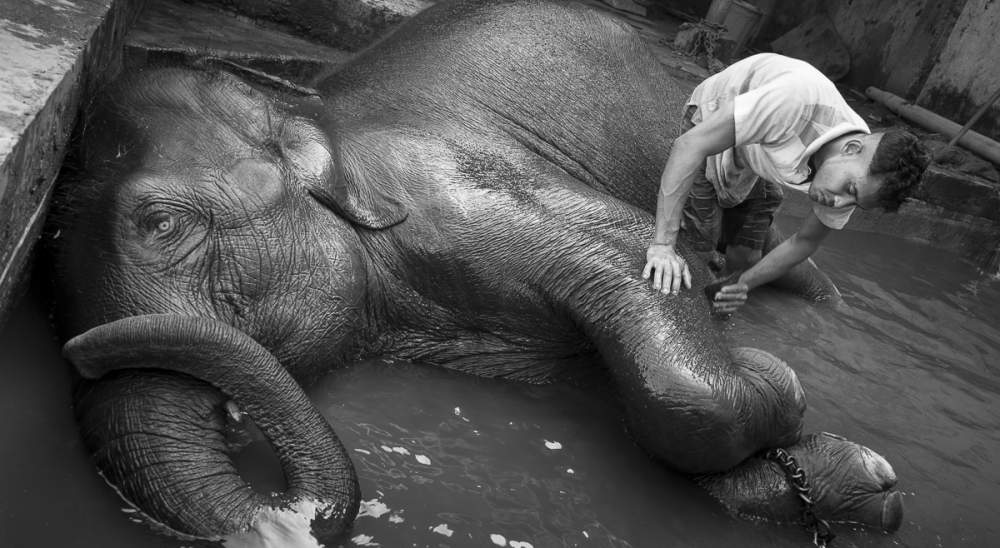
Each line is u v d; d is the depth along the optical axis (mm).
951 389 5367
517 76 4539
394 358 4031
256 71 4109
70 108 3350
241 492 2898
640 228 4082
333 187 3670
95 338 2834
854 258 7641
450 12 4777
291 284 3484
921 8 12711
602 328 3842
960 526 4082
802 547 3680
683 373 3611
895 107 12242
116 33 4551
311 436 3008
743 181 4473
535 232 3916
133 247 3188
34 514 2752
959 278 8172
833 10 14125
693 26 11359
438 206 3873
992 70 11312
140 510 2850
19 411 3074
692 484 3828
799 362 5074
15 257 3045
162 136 3434
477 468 3547
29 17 3623
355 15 6688
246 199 3434
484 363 4125
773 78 3992
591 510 3512
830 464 3875
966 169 10016
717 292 4555
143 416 2895
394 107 4266
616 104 4777
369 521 3102
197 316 2955
